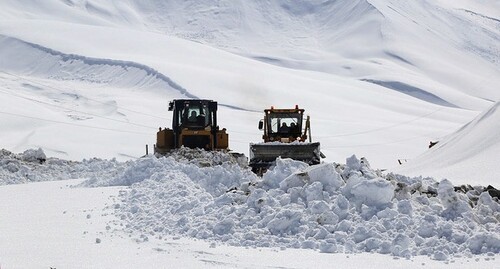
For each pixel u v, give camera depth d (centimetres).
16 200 2922
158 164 3631
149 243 1891
